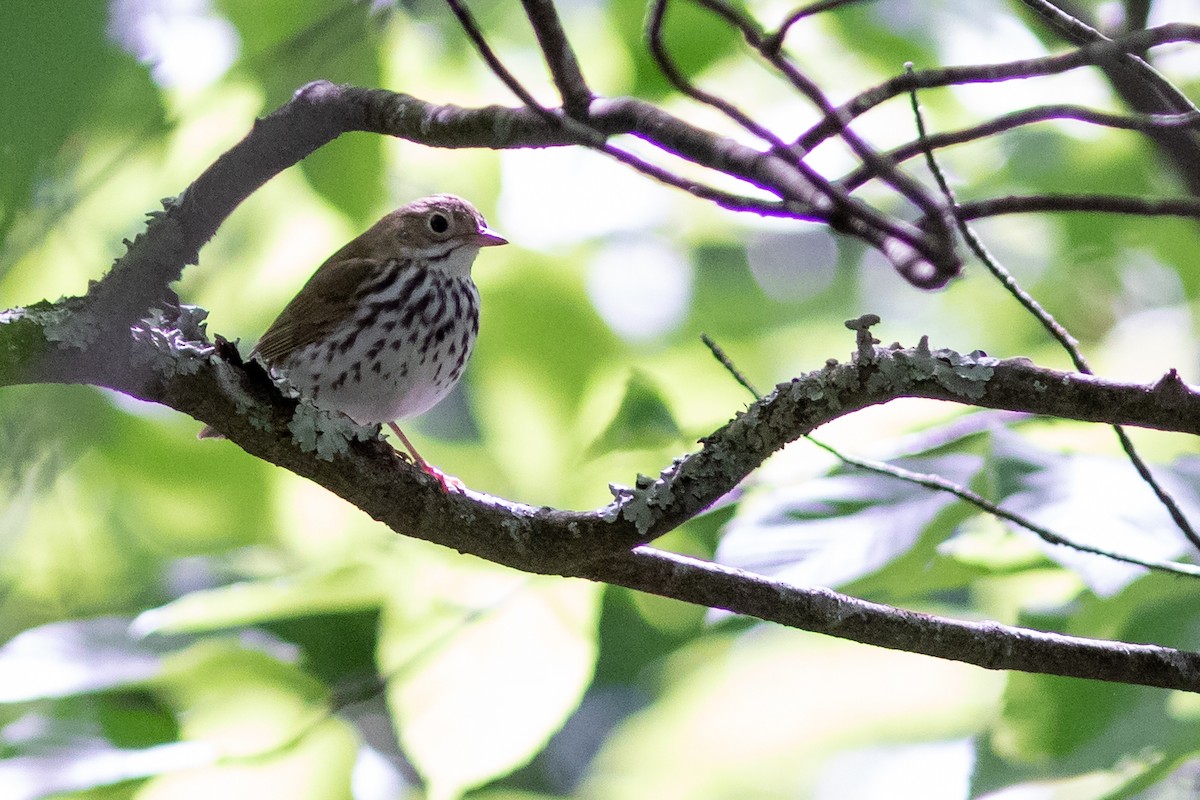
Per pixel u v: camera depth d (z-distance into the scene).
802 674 15.70
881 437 10.23
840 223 5.52
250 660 10.87
